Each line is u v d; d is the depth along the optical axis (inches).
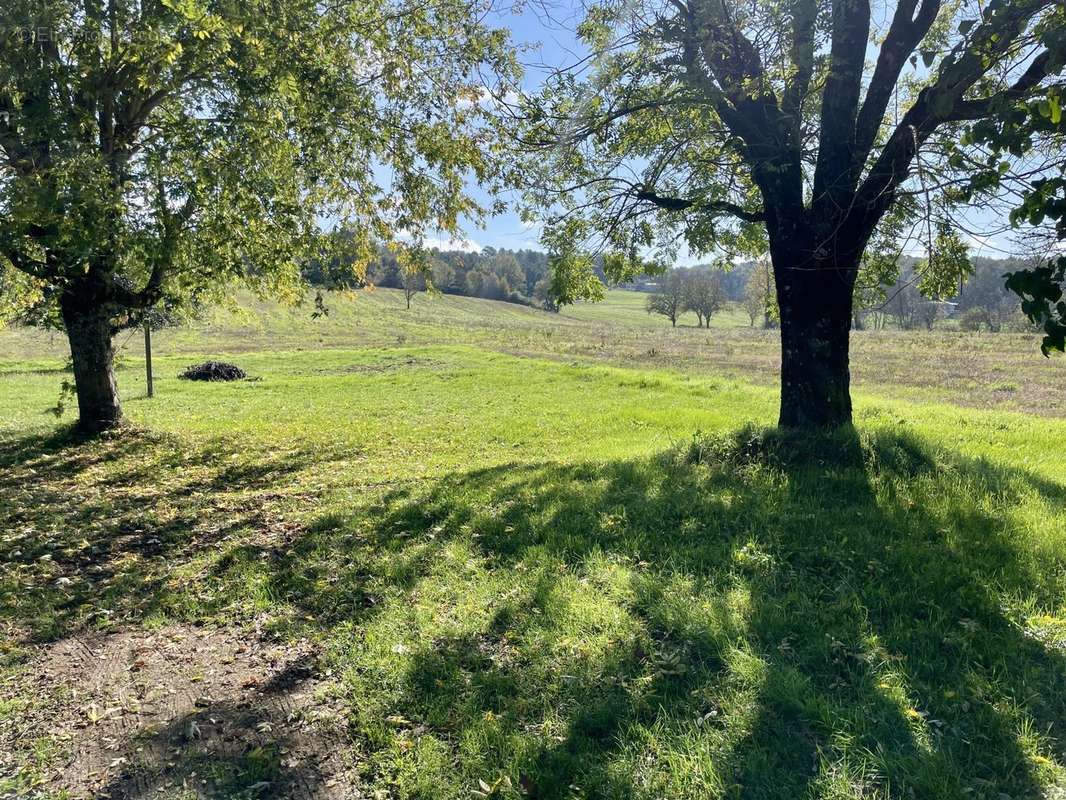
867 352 1378.0
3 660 175.5
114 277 496.7
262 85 359.3
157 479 388.8
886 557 192.2
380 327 2650.1
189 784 125.3
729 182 339.3
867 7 277.9
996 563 185.0
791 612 165.2
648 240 362.0
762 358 1389.0
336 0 390.0
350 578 214.5
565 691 140.6
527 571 203.9
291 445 503.8
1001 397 702.5
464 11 362.6
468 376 1059.3
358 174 463.5
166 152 346.0
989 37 145.1
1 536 273.7
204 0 301.0
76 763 133.0
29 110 326.6
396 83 418.6
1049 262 108.1
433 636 170.1
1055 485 258.2
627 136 343.3
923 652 146.6
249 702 151.5
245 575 224.5
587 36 317.4
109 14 341.4
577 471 326.6
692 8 285.0
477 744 128.2
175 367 1300.4
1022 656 142.8
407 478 370.3
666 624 163.3
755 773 114.1
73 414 659.4
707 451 318.3
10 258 405.4
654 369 1160.2
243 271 425.4
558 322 3585.1
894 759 115.0
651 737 124.0
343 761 129.5
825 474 269.4
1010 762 114.0
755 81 266.1
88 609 205.3
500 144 388.2
